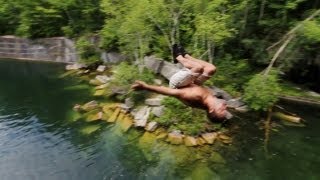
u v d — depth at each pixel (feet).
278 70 108.17
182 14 114.52
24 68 149.18
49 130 92.12
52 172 74.02
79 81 130.41
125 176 73.10
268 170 76.07
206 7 104.53
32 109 105.60
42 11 154.92
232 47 121.08
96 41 147.23
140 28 109.60
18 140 87.04
